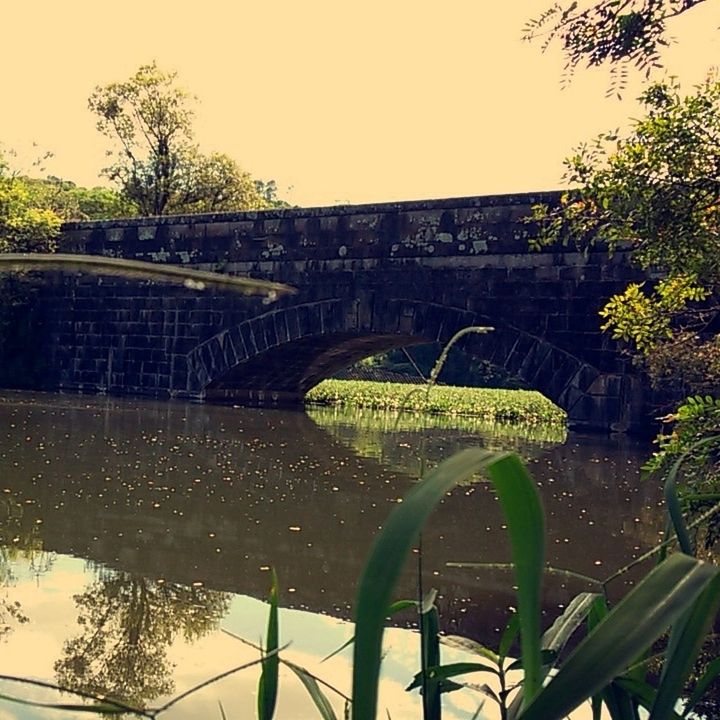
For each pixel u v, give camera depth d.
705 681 1.59
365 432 16.19
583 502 9.05
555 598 5.49
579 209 6.54
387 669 3.98
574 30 4.55
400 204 17.23
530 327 15.69
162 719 3.41
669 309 6.81
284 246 18.67
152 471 9.70
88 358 21.55
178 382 20.30
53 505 7.58
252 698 3.67
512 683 3.83
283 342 18.73
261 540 6.70
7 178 24.56
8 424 13.50
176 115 37.62
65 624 4.55
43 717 3.31
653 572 0.94
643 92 5.66
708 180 5.56
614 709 1.59
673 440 4.56
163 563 5.91
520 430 18.67
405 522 0.81
